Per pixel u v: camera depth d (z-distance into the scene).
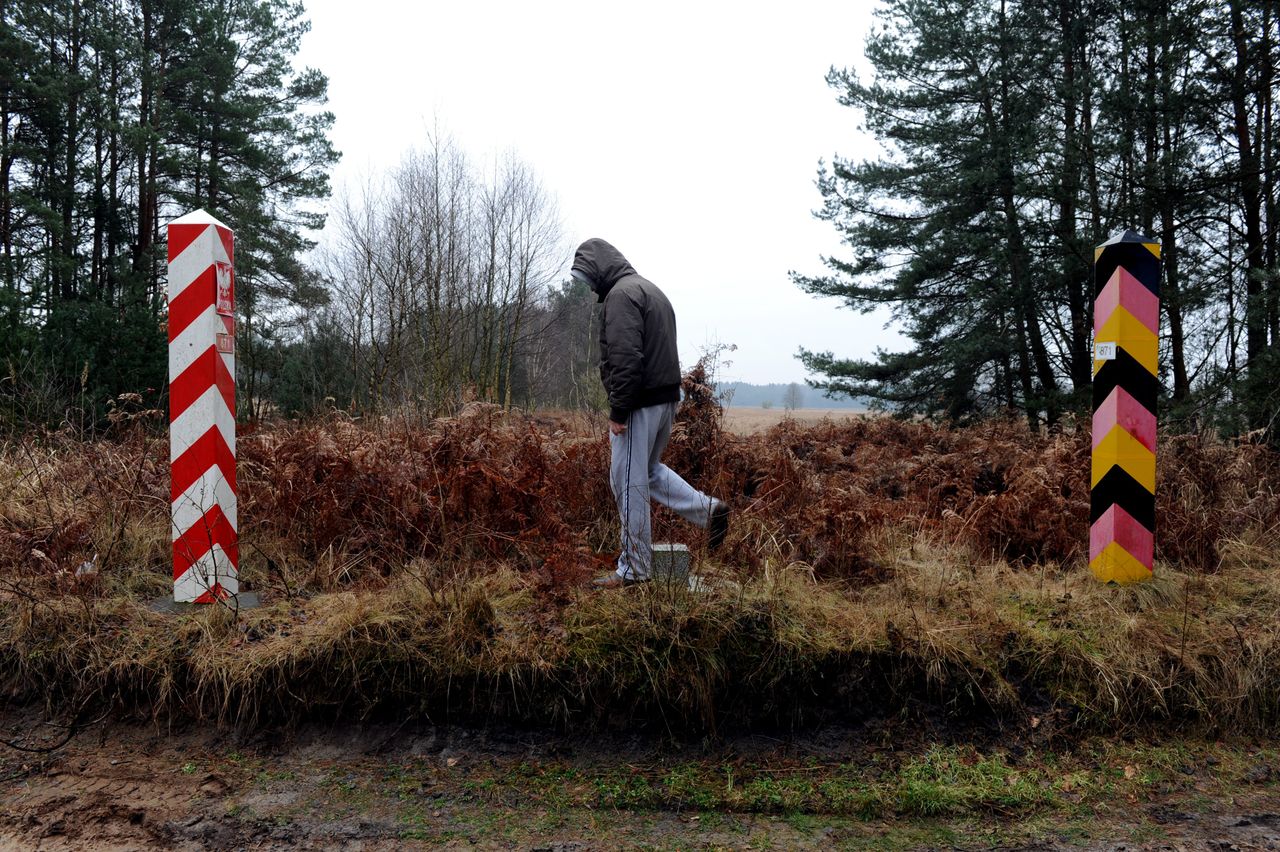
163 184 21.94
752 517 4.96
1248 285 10.81
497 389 24.64
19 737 3.43
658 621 3.58
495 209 26.19
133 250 22.44
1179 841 2.85
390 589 3.99
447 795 3.11
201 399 3.88
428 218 24.06
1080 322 14.29
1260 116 11.77
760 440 8.13
